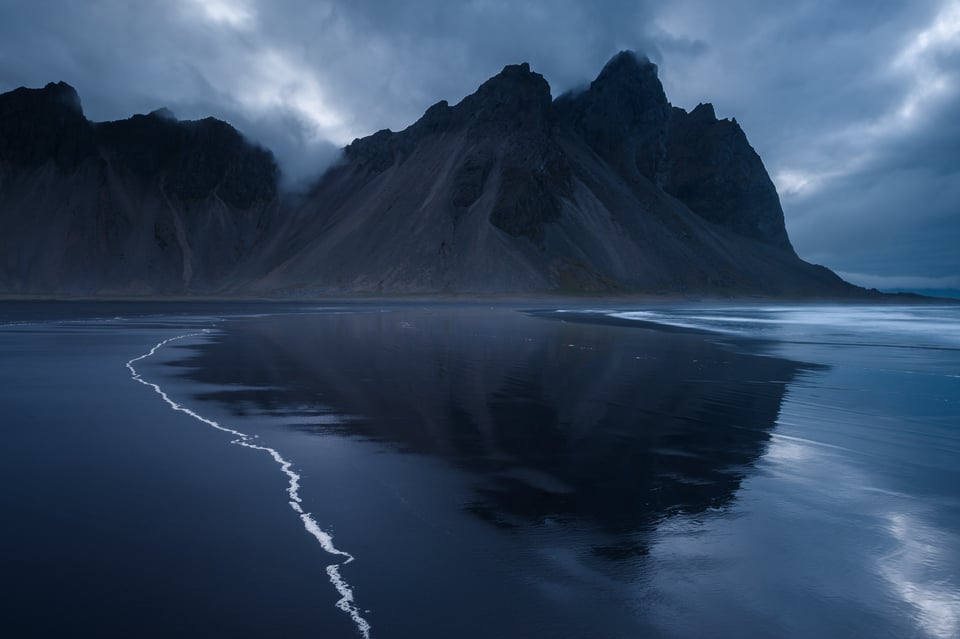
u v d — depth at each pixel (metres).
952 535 7.85
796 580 6.61
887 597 6.27
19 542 7.30
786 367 24.98
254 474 10.12
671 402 17.03
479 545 7.40
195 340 35.00
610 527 8.02
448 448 11.95
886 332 47.88
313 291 160.75
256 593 6.14
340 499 8.98
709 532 7.89
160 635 5.38
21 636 5.32
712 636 5.52
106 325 48.41
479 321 57.78
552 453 11.64
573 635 5.48
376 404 16.30
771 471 10.58
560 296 156.62
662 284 185.00
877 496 9.31
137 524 7.90
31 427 13.40
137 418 14.37
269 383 19.66
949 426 14.17
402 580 6.46
